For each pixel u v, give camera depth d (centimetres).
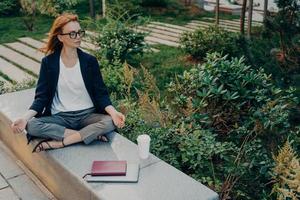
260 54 640
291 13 629
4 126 416
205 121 428
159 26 1355
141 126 414
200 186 277
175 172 295
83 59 346
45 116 353
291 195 305
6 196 345
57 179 325
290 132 472
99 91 357
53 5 1367
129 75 483
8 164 395
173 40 1146
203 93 427
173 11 1631
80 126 354
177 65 867
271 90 455
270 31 661
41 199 339
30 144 358
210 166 390
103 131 336
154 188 275
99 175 287
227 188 379
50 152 325
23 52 1052
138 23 930
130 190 273
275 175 348
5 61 971
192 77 462
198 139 386
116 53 827
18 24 1425
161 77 789
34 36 1248
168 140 404
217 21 1151
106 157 315
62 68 344
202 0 1766
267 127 436
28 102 425
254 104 450
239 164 378
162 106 484
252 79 443
